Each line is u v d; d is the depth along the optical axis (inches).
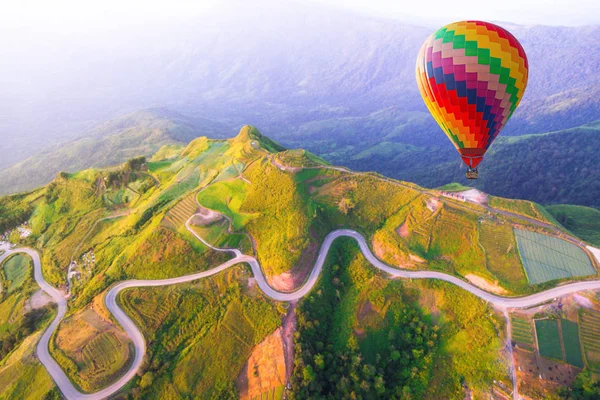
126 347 2886.3
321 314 3083.2
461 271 3196.4
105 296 3351.4
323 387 2672.2
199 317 3080.7
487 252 3218.5
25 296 3762.3
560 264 3073.3
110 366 2763.3
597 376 2436.0
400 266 3356.3
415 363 2770.7
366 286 3223.4
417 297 3112.7
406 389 2600.9
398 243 3452.3
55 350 2933.1
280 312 2972.4
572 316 2736.2
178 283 3383.4
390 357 2817.4
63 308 3533.5
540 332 2696.9
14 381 2783.0
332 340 2947.8
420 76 2186.3
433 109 2214.6
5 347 3228.3
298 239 3472.0
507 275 3034.0
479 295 2997.0
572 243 3230.8
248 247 3676.2
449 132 2233.0
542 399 2415.1
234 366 2726.4
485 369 2623.0
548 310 2785.4
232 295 3184.1
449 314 2972.4
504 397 2495.1
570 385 2440.9
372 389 2664.9
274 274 3267.7
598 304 2753.4
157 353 2866.6
